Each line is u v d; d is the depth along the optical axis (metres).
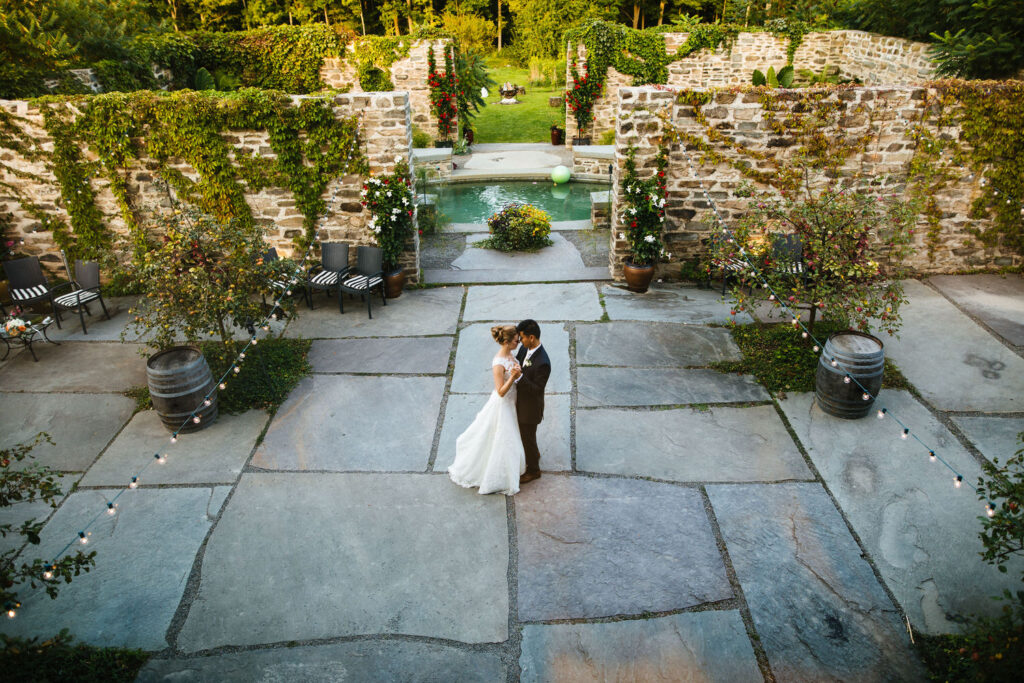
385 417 6.65
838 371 6.15
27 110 8.67
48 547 5.07
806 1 19.16
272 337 8.22
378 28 34.50
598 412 6.62
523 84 29.28
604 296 9.22
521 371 5.20
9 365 7.74
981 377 6.95
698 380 7.13
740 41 18.48
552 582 4.71
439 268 10.59
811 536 5.02
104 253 6.70
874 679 3.98
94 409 6.88
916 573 4.68
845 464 5.77
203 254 6.52
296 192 9.08
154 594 4.67
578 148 16.38
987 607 4.41
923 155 8.65
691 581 4.68
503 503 5.46
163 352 6.47
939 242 9.21
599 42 17.84
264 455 6.11
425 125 18.61
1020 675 3.47
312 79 18.72
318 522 5.30
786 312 7.74
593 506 5.39
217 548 5.07
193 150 8.87
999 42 10.80
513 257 11.05
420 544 5.07
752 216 7.18
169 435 6.42
